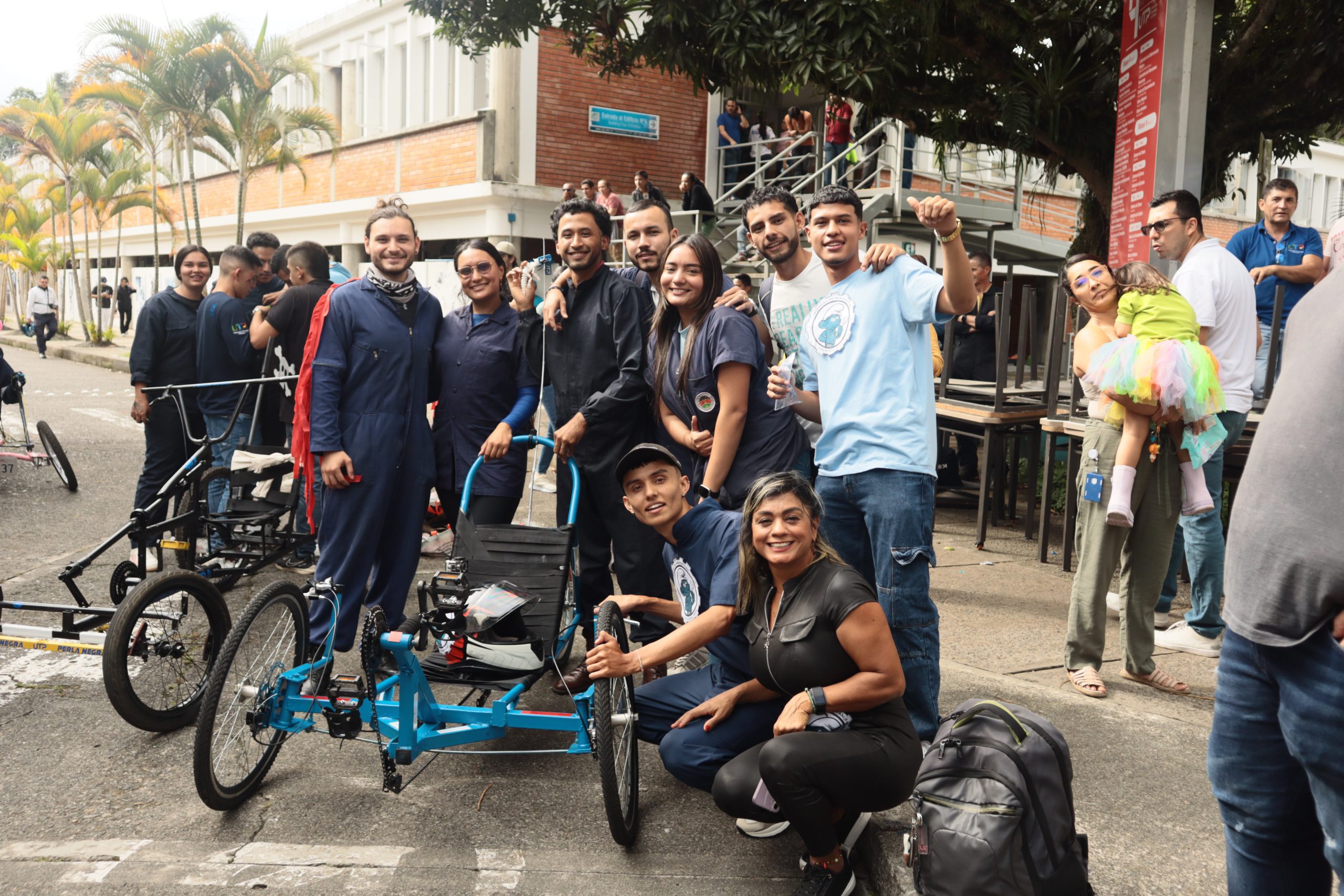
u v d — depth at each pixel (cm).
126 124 2338
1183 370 386
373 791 346
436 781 356
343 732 318
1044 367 1024
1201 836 302
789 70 717
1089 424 428
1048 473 626
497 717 327
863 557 358
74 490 820
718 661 338
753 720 318
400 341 430
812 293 387
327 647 347
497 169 1469
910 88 805
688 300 378
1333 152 2105
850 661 289
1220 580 455
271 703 331
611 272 431
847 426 342
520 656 341
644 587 418
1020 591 566
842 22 658
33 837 311
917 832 249
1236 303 459
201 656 407
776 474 297
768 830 316
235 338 616
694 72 769
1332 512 171
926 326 346
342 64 1895
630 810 313
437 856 305
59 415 1244
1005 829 236
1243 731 202
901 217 1137
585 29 855
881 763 277
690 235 382
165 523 505
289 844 309
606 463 415
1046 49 801
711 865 305
